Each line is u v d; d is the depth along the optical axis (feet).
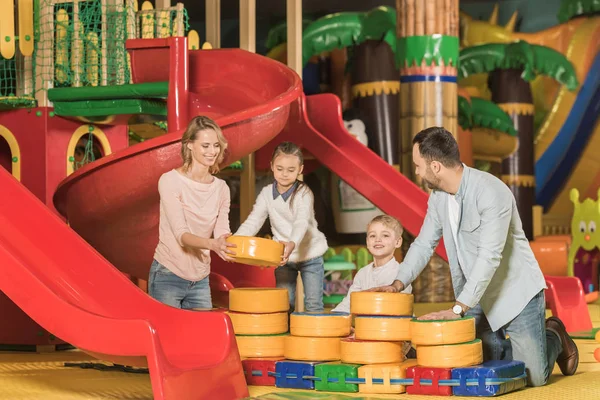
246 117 18.52
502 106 46.09
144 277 21.94
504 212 13.92
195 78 23.53
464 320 13.91
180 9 23.62
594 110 50.44
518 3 51.75
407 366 14.05
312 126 25.61
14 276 13.25
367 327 14.43
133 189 18.83
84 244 14.83
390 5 49.24
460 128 45.21
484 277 13.79
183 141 15.70
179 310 14.16
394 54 40.81
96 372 16.89
